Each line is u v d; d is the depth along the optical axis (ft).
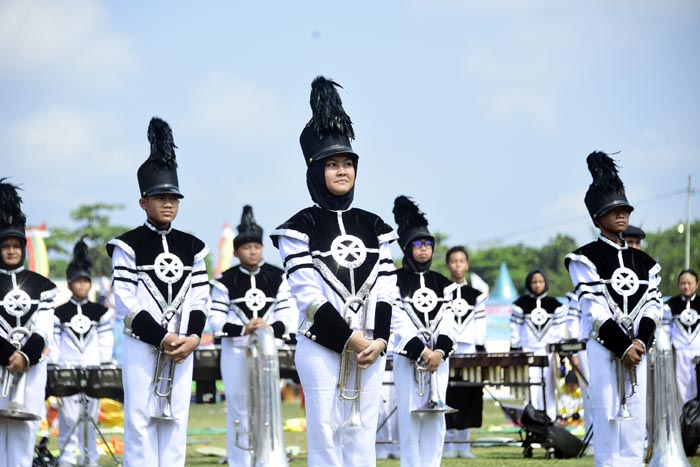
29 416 67.31
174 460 64.64
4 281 70.03
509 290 280.31
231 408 91.30
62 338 107.04
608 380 68.18
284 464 51.52
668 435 68.54
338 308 56.08
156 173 65.57
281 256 57.31
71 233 447.83
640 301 69.15
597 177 70.38
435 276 80.12
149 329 63.31
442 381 78.33
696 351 111.24
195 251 66.74
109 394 96.22
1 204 70.79
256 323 86.28
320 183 57.62
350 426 55.57
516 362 99.04
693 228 320.29
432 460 77.46
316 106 57.72
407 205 80.59
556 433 100.63
